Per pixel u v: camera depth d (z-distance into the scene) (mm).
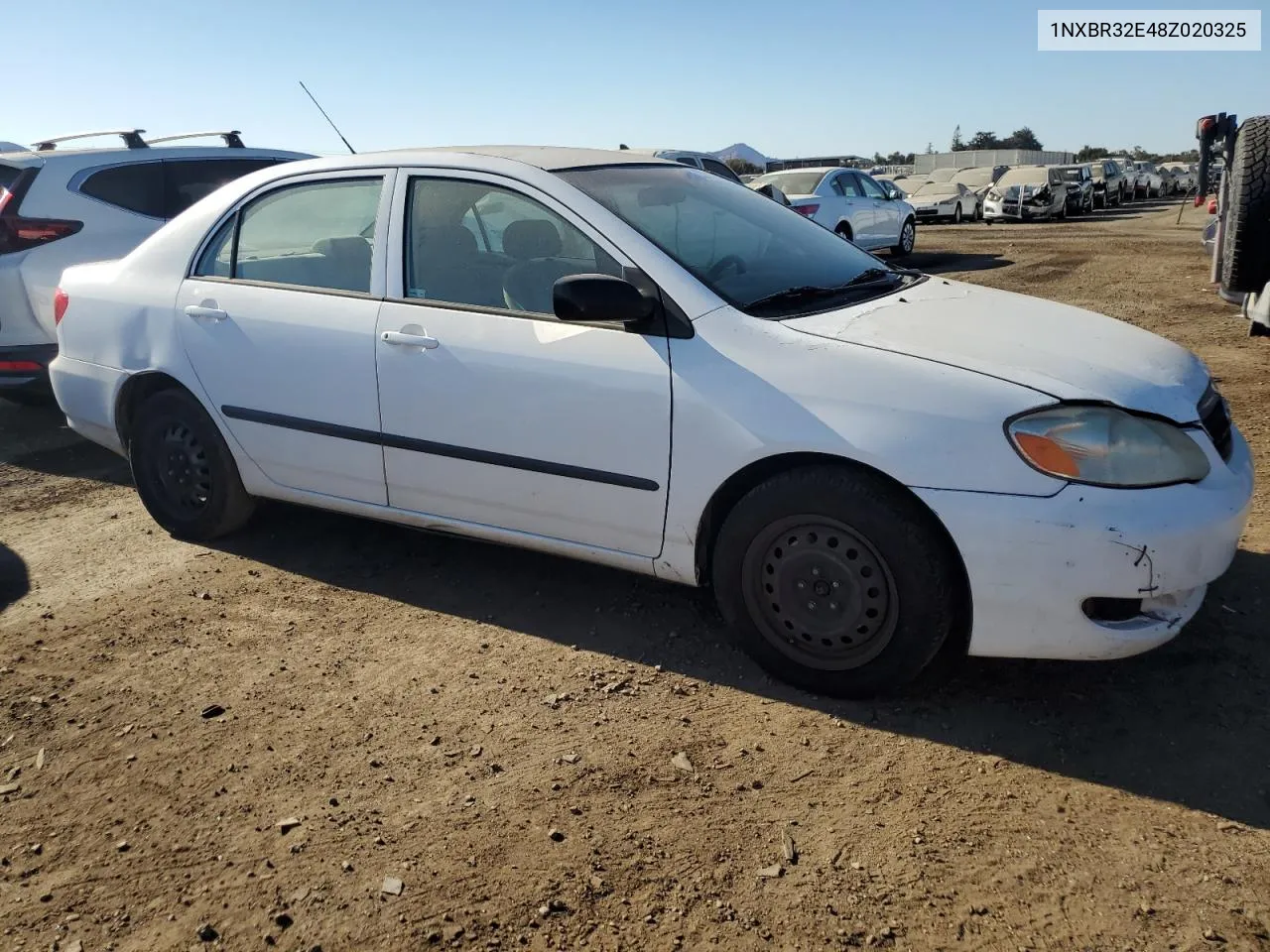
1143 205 35250
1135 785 2537
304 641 3506
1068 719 2836
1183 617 2768
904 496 2748
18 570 4227
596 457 3174
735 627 3119
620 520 3207
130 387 4344
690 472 3014
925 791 2555
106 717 3057
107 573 4148
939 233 23047
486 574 4000
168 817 2570
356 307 3652
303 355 3746
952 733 2805
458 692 3129
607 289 2939
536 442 3275
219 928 2191
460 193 3529
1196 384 2982
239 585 3982
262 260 3982
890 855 2328
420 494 3631
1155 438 2668
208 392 4059
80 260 6109
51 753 2879
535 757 2770
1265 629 3230
